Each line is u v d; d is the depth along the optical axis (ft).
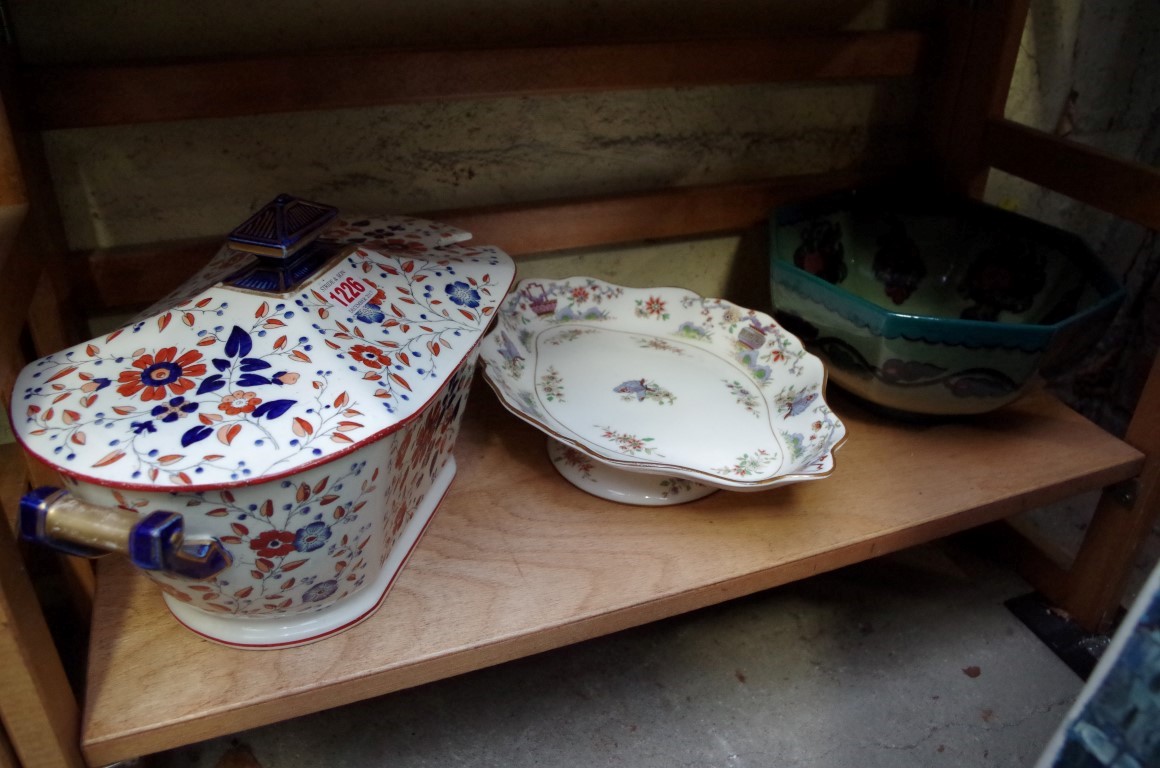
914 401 2.91
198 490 1.68
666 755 2.91
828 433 2.57
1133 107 4.34
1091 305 2.97
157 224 2.83
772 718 3.06
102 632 2.19
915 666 3.29
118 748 1.99
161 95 2.55
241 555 1.84
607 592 2.38
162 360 1.88
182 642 2.17
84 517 1.66
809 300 2.94
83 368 1.88
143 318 2.01
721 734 2.99
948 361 2.72
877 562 3.76
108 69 2.47
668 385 2.95
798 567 2.56
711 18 3.29
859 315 2.77
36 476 2.41
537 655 3.25
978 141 3.56
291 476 1.73
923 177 3.84
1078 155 3.16
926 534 2.74
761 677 3.20
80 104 2.48
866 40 3.41
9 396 1.86
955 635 3.43
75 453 1.72
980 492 2.85
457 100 2.87
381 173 3.03
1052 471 2.97
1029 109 4.10
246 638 2.14
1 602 1.69
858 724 3.06
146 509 1.72
